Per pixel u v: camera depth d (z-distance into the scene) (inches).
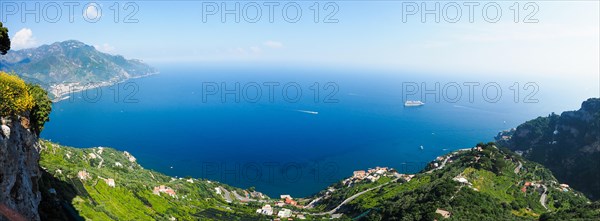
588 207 3981.3
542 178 6875.0
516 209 4909.0
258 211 6707.7
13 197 1759.4
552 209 5364.2
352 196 7190.0
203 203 6756.9
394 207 4972.9
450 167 6963.6
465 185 5196.9
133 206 4704.7
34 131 2108.8
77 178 4426.7
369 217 5182.1
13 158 1763.0
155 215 4788.4
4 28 1987.0
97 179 4751.5
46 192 3169.3
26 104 1841.8
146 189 5762.8
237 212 6471.5
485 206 4512.8
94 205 3937.0
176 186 7047.2
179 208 5698.8
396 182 7401.6
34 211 1984.5
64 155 5812.0
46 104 2197.3
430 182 6013.8
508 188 5762.8
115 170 6875.0
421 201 4803.2
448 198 4581.7
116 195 4719.5
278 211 6756.9
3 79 1753.2
